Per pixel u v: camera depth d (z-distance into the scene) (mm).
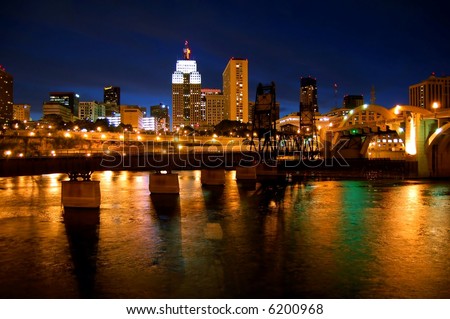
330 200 53375
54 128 187125
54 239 29297
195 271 21609
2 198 54531
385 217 39625
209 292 18406
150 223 35812
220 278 20438
